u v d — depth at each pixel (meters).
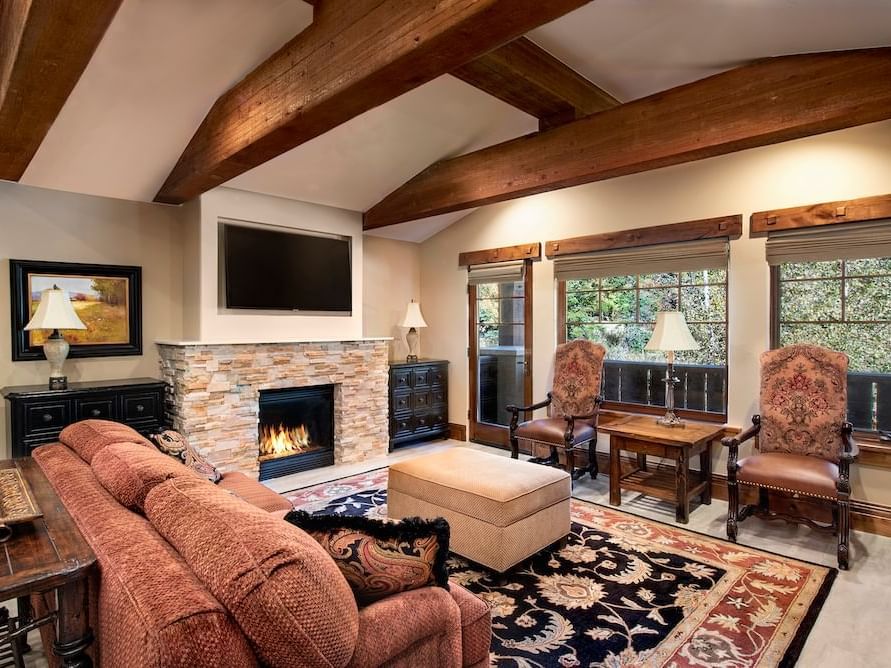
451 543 2.80
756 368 3.71
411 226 5.60
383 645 1.27
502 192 3.87
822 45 2.43
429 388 5.66
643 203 4.26
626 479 3.93
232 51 2.73
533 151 3.63
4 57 2.31
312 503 3.78
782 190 3.57
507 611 2.37
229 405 4.13
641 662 2.01
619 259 4.40
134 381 3.93
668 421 3.85
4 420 3.52
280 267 4.52
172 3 2.41
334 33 2.26
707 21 2.39
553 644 2.13
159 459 1.76
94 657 1.32
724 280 3.97
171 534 1.29
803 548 3.04
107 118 3.16
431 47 1.85
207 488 1.49
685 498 3.41
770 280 3.66
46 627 1.72
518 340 5.24
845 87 2.43
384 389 5.21
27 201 3.68
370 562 1.38
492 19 1.66
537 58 3.01
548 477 2.92
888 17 2.10
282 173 4.17
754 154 3.69
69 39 1.95
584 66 3.13
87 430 2.26
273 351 4.39
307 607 1.06
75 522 1.49
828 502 3.38
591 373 4.39
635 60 2.97
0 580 1.15
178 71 2.88
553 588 2.58
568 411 4.48
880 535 3.19
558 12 1.62
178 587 1.07
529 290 5.08
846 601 2.45
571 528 3.33
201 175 3.45
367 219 5.14
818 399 3.25
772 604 2.42
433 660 1.42
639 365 4.46
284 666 1.05
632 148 3.10
